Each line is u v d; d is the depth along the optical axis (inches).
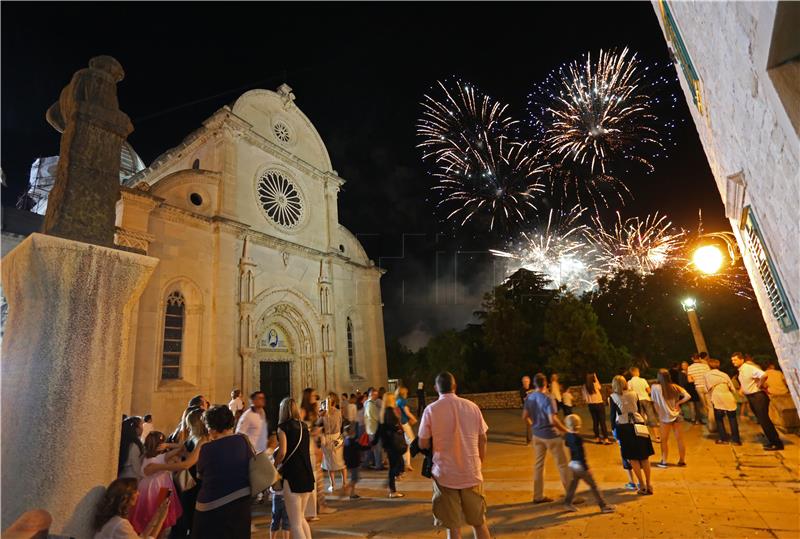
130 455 195.5
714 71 163.0
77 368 117.8
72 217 129.4
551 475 347.6
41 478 106.9
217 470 150.9
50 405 111.9
